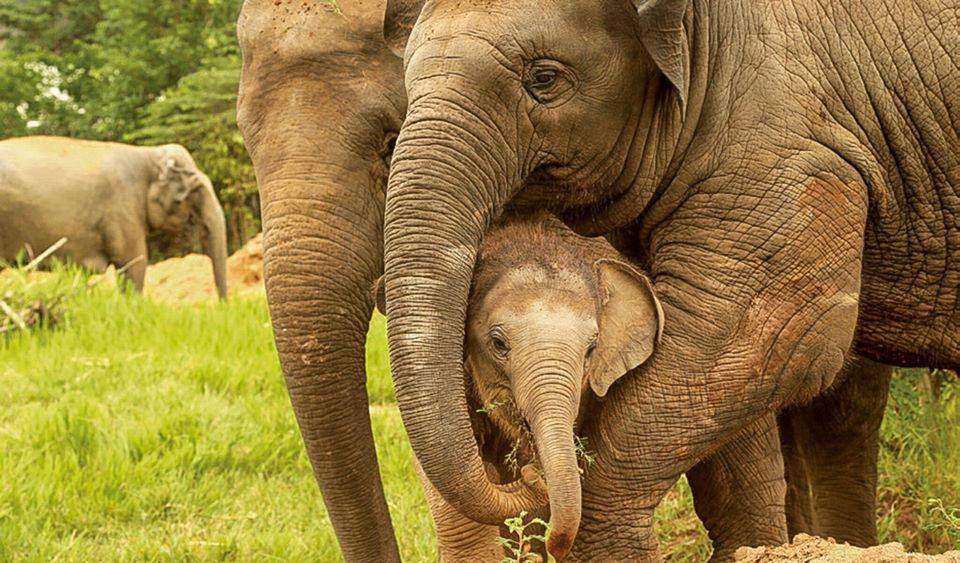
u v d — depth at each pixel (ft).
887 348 35.76
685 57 29.68
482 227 27.96
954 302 34.30
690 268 30.40
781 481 35.35
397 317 26.99
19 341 69.72
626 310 28.81
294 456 52.80
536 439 26.21
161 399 56.08
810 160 30.22
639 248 32.99
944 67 31.83
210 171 164.45
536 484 27.45
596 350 28.43
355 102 33.65
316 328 33.24
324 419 33.76
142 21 191.62
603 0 28.55
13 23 217.36
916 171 32.32
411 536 43.93
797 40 30.83
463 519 31.22
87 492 46.57
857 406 41.14
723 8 30.63
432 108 27.55
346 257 33.40
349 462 34.22
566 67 28.35
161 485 47.78
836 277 30.45
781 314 30.17
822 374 30.78
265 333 69.15
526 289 27.45
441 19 28.27
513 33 27.84
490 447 30.32
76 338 69.92
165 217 123.85
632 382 29.94
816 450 42.11
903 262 33.60
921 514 43.01
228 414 54.65
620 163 29.96
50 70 206.18
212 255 121.80
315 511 47.09
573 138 29.04
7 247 116.67
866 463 41.93
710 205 30.35
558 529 25.45
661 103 29.89
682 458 30.25
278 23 34.14
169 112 170.30
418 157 27.40
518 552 27.50
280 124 33.68
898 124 31.78
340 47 33.76
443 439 26.58
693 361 29.94
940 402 47.32
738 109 30.27
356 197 33.60
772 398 30.55
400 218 27.30
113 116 187.21
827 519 42.27
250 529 45.03
